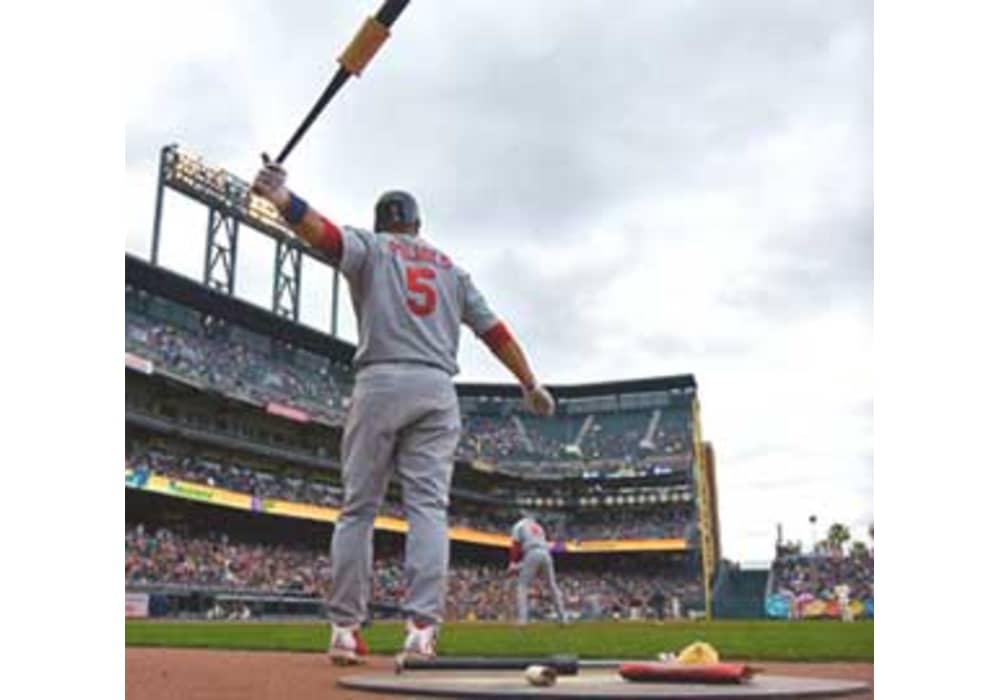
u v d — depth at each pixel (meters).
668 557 63.94
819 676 5.30
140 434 41.88
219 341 49.31
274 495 45.22
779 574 57.66
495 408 69.38
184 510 45.34
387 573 50.31
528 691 3.43
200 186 46.91
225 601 38.91
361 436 5.78
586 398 69.00
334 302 55.84
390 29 5.29
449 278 6.15
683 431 65.50
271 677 4.74
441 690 3.56
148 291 45.34
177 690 4.06
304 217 5.64
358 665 5.80
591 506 65.19
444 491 5.89
